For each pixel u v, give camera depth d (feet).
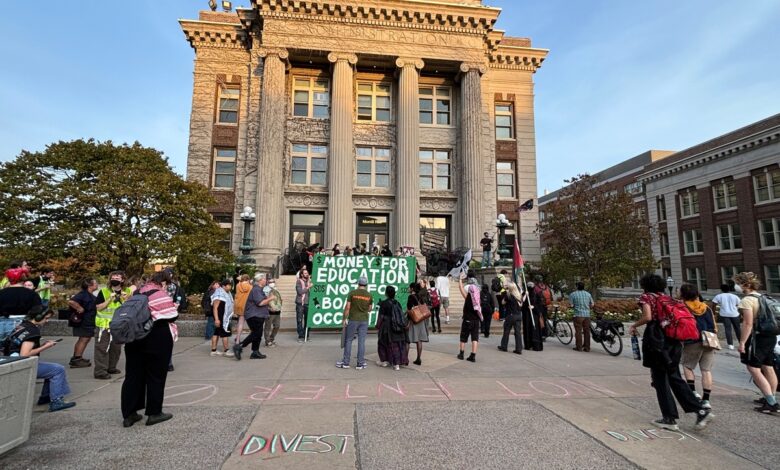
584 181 75.56
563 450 13.69
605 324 33.91
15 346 17.01
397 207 75.77
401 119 76.54
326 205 75.97
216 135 76.69
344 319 26.50
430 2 76.74
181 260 49.42
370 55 76.48
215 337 30.09
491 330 45.83
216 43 78.74
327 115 79.97
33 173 46.88
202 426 15.56
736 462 13.05
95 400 18.95
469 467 12.41
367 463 12.57
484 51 82.58
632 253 70.33
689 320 16.08
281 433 14.88
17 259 44.04
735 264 109.09
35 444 13.84
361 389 20.86
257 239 68.85
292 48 74.13
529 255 83.51
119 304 23.81
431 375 24.14
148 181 48.32
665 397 15.99
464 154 77.77
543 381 23.03
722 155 112.98
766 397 18.21
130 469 12.09
